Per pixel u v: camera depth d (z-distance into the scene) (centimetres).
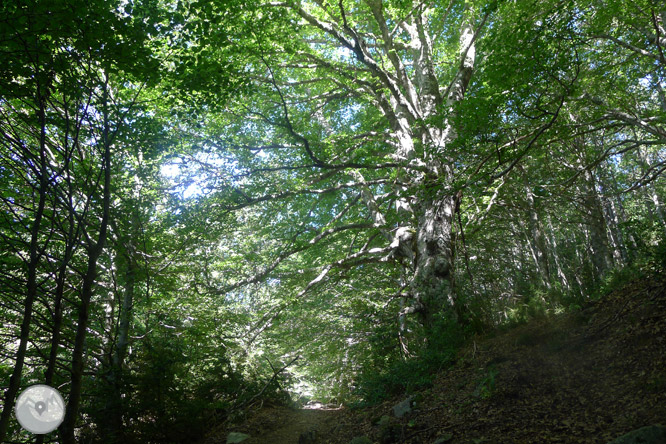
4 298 634
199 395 1171
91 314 1090
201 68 917
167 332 1271
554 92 1284
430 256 1555
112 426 861
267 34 1280
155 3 804
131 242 1059
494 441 612
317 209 2288
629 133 2294
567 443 549
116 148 947
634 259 1251
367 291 2098
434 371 1085
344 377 1794
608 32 1377
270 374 1511
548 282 1688
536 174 1977
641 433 479
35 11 607
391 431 760
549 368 782
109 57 723
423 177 1488
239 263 1822
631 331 766
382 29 1497
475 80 1568
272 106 1783
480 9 1540
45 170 543
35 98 635
